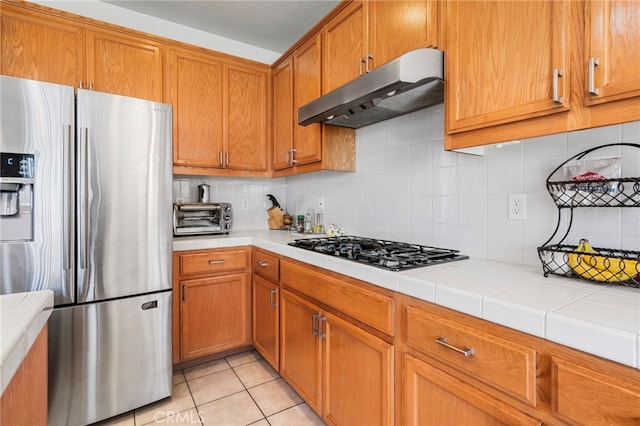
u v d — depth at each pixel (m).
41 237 1.46
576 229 1.18
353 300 1.34
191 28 2.60
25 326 0.71
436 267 1.26
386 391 1.19
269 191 3.05
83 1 2.22
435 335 1.01
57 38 1.94
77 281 1.55
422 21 1.39
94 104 1.58
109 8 2.30
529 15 1.00
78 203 1.55
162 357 1.81
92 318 1.59
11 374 0.61
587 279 1.01
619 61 0.82
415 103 1.59
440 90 1.41
